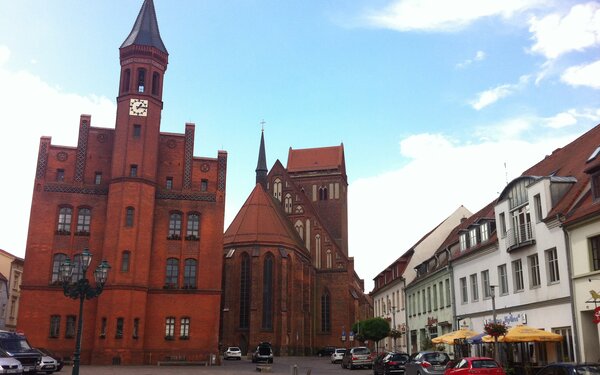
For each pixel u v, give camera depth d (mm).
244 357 80938
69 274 27031
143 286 53781
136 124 56750
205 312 55781
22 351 31516
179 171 58688
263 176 109562
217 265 57156
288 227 95688
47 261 53969
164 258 56344
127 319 52094
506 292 35812
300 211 104812
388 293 72062
